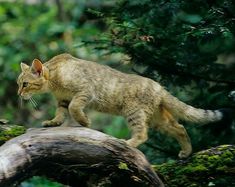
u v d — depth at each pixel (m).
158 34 11.52
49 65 10.56
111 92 10.41
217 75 12.44
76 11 22.41
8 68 21.58
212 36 10.86
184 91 13.07
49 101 20.97
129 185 9.26
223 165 9.75
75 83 10.27
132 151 9.19
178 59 11.81
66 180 9.31
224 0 11.22
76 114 10.18
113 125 19.78
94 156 8.97
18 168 8.38
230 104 11.77
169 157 12.44
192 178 9.79
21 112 20.89
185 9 11.86
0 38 22.66
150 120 10.56
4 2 23.44
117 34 11.59
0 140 9.54
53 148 8.78
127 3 11.84
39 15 23.38
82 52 19.72
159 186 9.26
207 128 12.27
